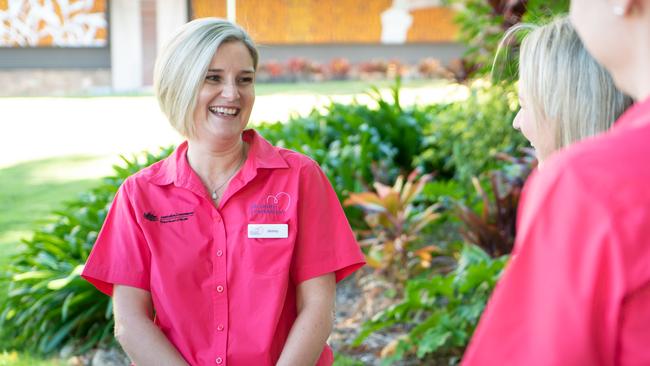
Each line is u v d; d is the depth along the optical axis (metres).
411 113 9.24
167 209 2.16
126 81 23.05
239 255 2.12
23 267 5.35
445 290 4.26
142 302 2.19
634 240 0.87
